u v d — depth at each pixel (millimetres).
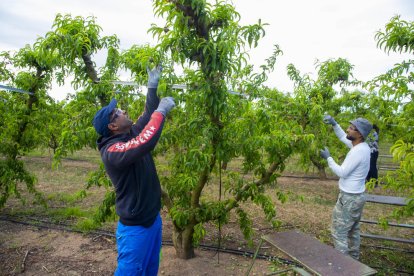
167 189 3766
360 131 3604
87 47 3271
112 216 3932
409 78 3340
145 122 2729
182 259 3979
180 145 3494
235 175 3756
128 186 2385
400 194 7434
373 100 4836
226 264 3947
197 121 3152
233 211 6023
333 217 3861
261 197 3744
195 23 2826
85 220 5176
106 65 4066
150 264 2686
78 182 8141
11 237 4684
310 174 9906
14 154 5258
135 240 2451
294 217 5805
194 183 3223
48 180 8266
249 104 3281
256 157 3605
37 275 3658
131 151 2152
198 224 3570
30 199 6559
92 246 4438
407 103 3512
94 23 3648
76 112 3789
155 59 2844
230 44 2639
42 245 4441
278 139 3166
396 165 11234
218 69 2865
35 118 5293
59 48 3207
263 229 5227
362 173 3615
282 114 4254
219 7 2844
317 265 2561
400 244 4742
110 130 2410
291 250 2838
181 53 2754
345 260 2646
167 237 4770
